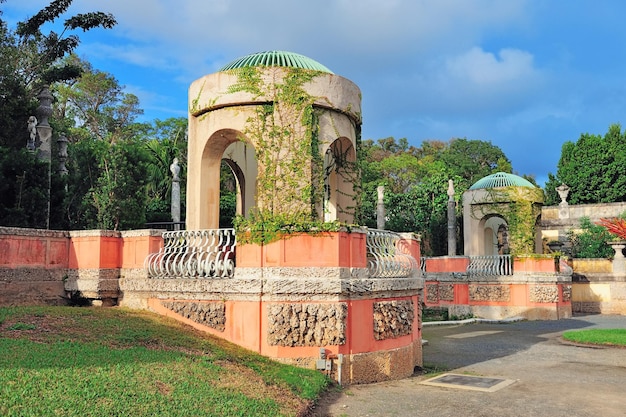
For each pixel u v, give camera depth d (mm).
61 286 13438
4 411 6238
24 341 9266
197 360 9766
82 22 28953
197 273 12633
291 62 14375
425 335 22078
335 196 15734
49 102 19578
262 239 11609
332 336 11156
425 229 41594
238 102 13641
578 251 37250
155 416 6980
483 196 31859
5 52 28469
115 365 8602
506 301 29047
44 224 16953
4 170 16656
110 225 18750
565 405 10211
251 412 7785
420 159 64375
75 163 23000
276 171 13148
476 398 10680
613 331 21922
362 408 9695
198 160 14742
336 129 14047
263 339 11430
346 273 11492
